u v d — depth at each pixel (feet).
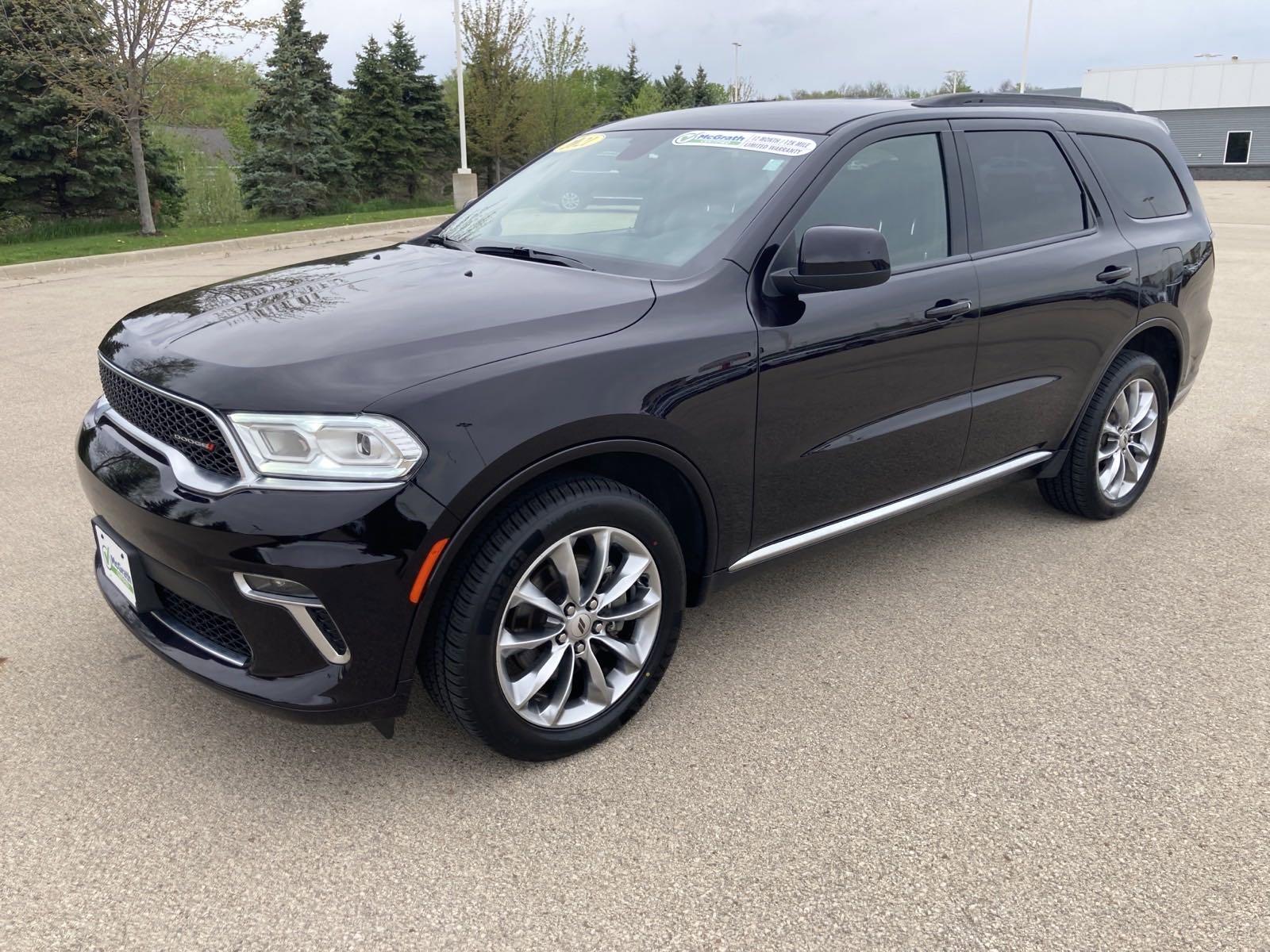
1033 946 6.82
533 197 12.36
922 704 9.87
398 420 7.30
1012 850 7.77
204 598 7.77
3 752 8.77
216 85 66.49
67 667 10.18
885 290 10.47
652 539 8.81
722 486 9.37
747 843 7.83
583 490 8.25
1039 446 13.34
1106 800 8.41
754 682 10.24
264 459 7.35
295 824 7.97
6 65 67.77
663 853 7.70
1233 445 18.70
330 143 99.55
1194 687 10.26
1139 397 14.58
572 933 6.88
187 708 9.53
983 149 12.09
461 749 9.03
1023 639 11.21
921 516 12.10
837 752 9.05
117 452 8.48
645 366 8.48
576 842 7.82
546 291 9.16
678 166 11.21
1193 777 8.75
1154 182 14.80
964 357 11.40
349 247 55.98
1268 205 84.02
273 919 6.97
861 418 10.50
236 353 7.94
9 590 11.81
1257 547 13.92
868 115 11.06
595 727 8.97
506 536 7.84
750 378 9.25
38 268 43.14
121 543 8.43
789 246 9.81
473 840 7.82
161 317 9.42
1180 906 7.20
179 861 7.52
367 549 7.24
